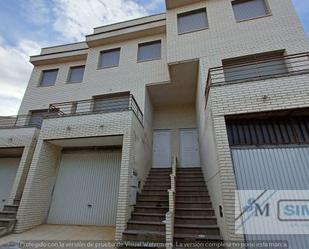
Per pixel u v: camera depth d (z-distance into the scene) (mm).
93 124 5645
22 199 5328
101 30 9148
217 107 3836
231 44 5750
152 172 7332
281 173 3182
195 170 6980
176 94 8266
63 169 6758
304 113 3561
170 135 8859
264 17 5770
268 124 3729
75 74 9211
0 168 7625
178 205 4941
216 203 4078
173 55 6203
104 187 6309
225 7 6430
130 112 5492
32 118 8438
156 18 8539
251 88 3736
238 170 3330
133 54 8094
